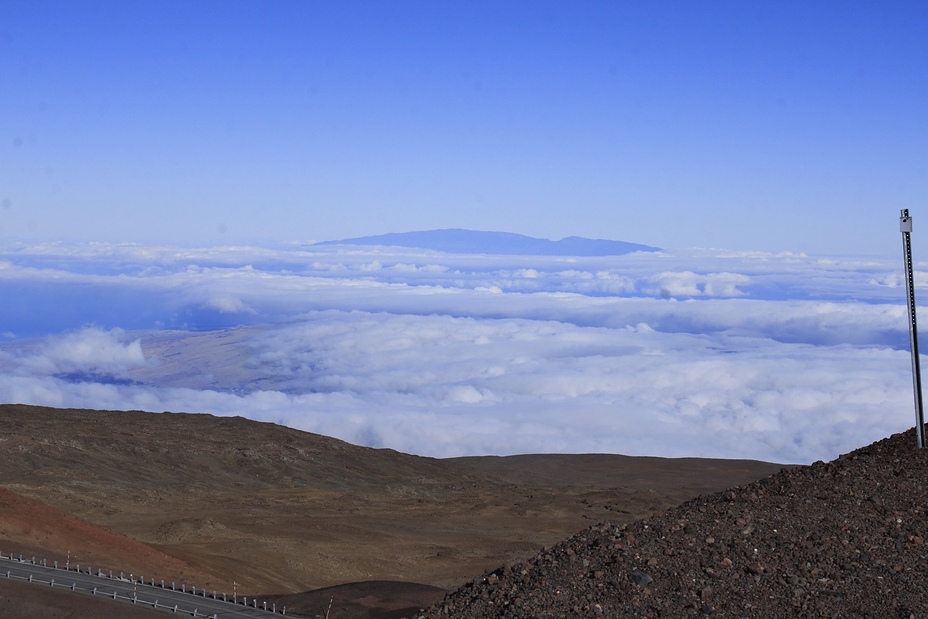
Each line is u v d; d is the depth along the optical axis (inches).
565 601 557.9
